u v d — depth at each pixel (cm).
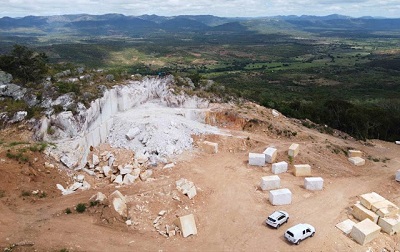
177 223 2850
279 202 3338
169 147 4244
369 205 3197
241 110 5600
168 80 6006
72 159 3641
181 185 3397
